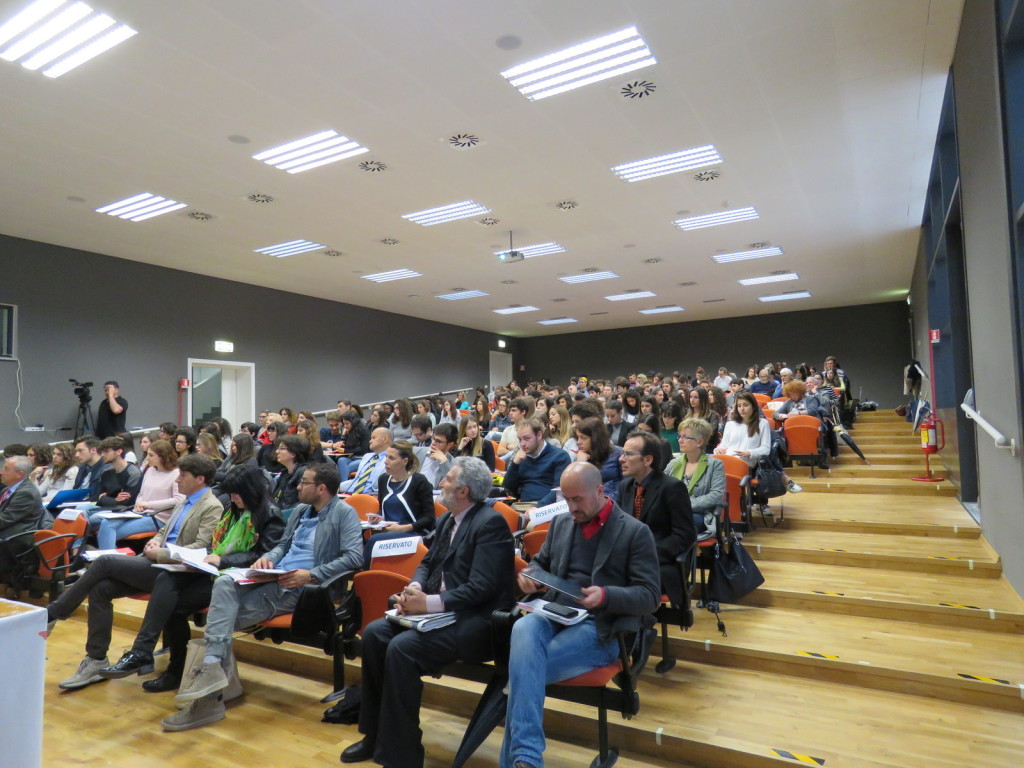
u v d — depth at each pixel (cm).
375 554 307
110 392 854
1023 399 301
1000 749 227
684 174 686
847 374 1578
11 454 592
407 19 411
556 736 264
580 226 861
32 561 432
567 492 242
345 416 840
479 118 545
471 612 246
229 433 772
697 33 437
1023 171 303
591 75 486
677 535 289
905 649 297
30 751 142
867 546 428
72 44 430
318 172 651
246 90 491
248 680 332
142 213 761
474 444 518
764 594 366
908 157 652
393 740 228
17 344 816
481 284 1209
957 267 534
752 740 236
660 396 863
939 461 679
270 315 1181
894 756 223
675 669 304
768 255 1047
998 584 362
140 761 251
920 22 428
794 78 496
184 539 353
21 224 779
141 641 306
